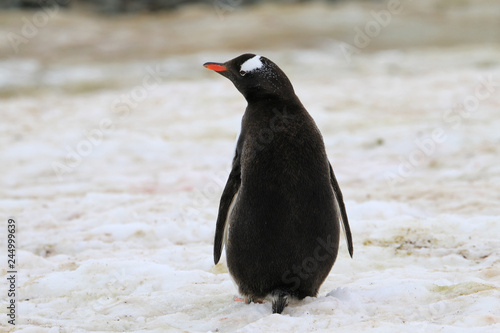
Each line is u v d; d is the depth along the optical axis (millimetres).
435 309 13797
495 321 12492
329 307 13891
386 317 13359
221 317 14297
